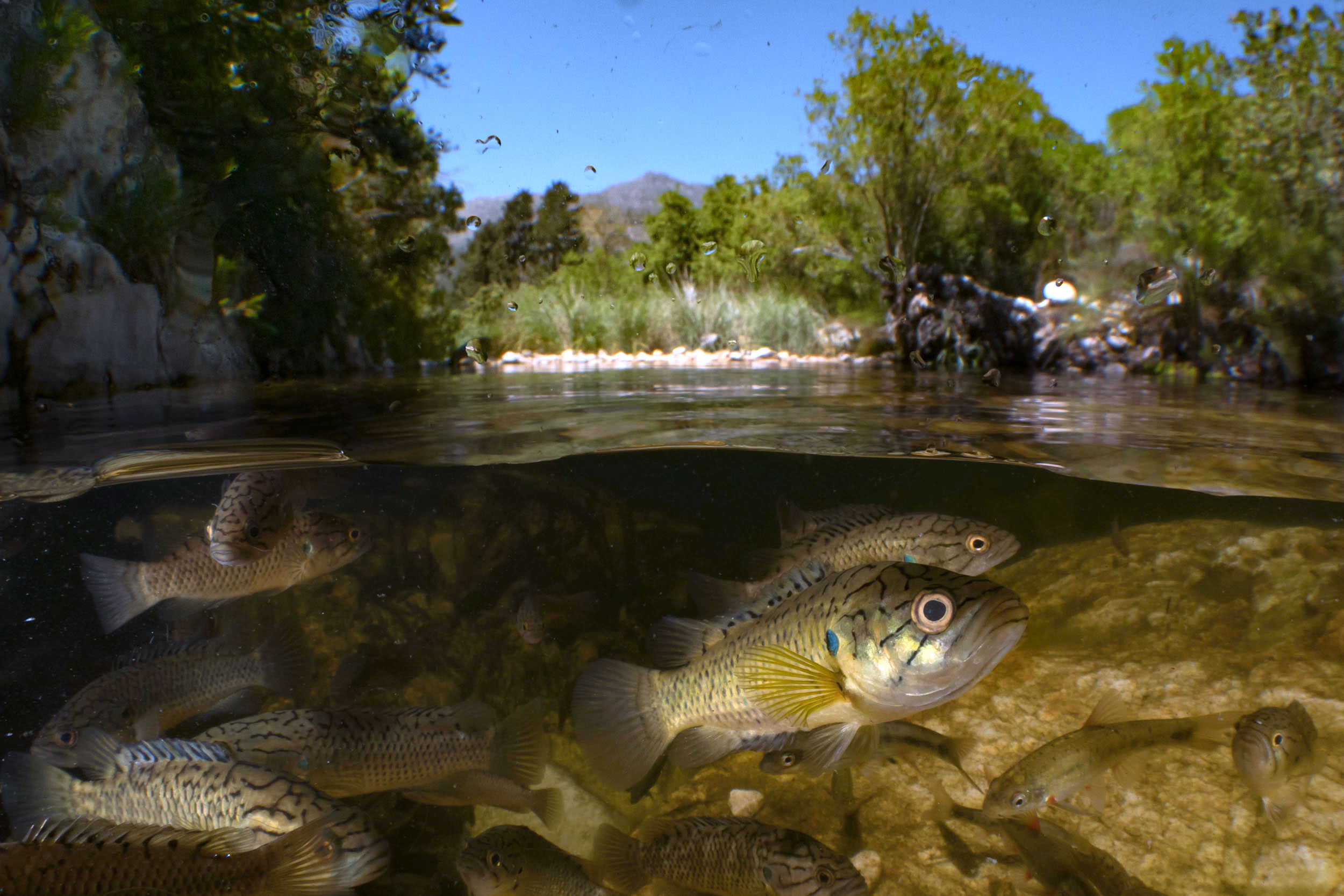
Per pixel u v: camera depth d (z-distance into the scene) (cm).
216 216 1030
